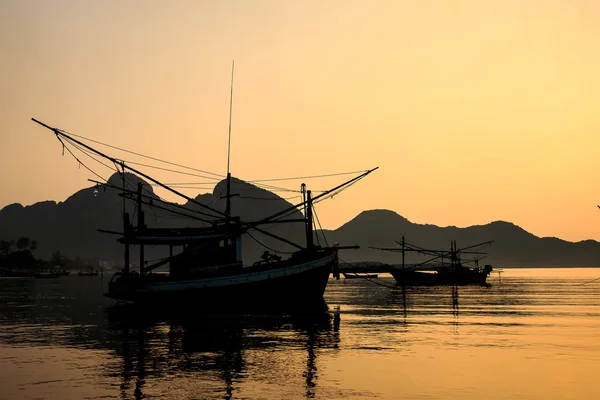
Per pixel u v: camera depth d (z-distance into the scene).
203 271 75.06
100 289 152.62
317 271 73.88
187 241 76.50
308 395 26.41
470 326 53.78
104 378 29.64
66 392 26.81
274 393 26.69
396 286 168.12
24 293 126.81
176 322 56.97
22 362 34.16
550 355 37.19
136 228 76.19
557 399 25.97
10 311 72.12
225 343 41.78
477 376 30.56
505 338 45.25
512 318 62.16
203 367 32.56
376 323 55.97
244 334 46.91
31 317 63.50
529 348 40.09
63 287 170.12
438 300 97.06
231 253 76.88
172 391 26.94
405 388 27.80
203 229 77.31
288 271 72.31
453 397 26.28
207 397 25.95
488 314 67.38
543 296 111.06
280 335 46.22
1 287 170.00
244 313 68.06
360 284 190.62
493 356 36.75
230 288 70.19
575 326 54.06
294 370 31.77
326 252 75.75
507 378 30.08
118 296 72.25
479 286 170.50
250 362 34.12
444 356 36.66
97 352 37.78
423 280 169.00
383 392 27.03
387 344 41.56
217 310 69.81
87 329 50.91
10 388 27.56
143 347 39.84
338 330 49.97
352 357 36.03
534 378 30.08
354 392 27.02
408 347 40.22
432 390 27.45
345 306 81.38
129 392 26.75
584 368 32.91
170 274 75.75
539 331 50.00
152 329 50.66
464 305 83.94
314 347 39.91
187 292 69.75
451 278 172.12
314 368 32.38
